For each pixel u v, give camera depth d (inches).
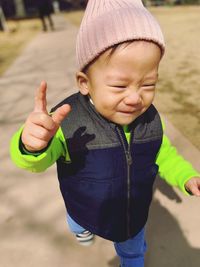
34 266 76.2
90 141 51.1
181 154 113.7
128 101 45.7
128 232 59.3
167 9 765.3
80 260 76.5
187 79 201.2
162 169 60.1
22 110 170.6
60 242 82.0
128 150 53.2
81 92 50.1
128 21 43.6
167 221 86.2
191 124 136.9
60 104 54.0
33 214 92.3
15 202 97.8
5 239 84.3
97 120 51.0
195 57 257.1
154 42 44.3
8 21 848.3
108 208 55.6
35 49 356.8
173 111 152.3
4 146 131.5
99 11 46.4
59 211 92.7
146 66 44.4
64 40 404.2
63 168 54.9
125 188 54.9
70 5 1392.7
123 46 43.5
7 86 218.5
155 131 55.2
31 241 83.0
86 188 54.1
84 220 58.1
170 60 253.6
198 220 86.0
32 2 1354.6
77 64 49.4
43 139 41.8
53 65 270.4
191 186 54.9
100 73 45.9
